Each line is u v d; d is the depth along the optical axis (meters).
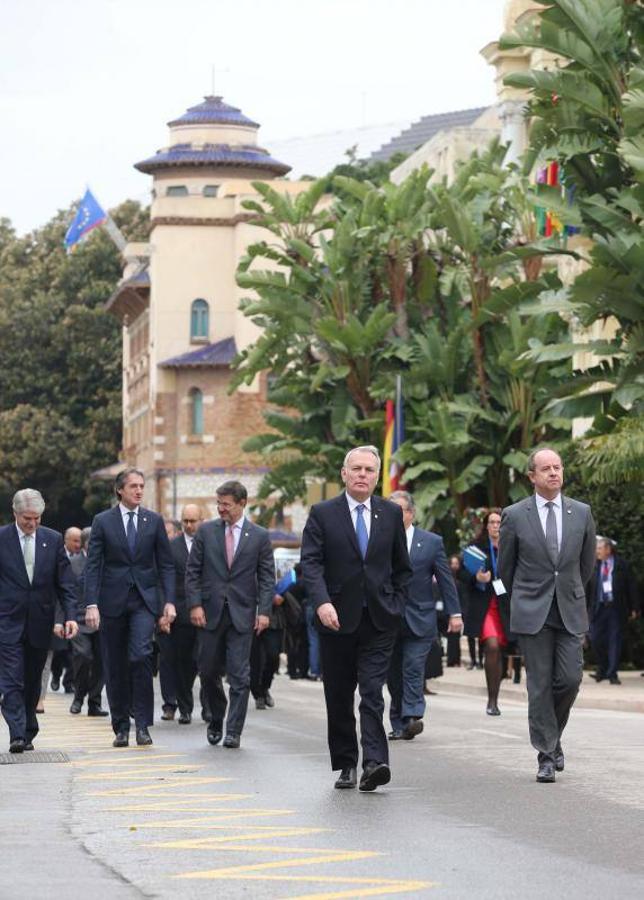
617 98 31.23
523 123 53.91
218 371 83.69
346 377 49.31
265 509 52.81
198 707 26.23
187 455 84.06
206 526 18.78
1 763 16.75
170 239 84.81
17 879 9.96
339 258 48.44
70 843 11.39
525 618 14.70
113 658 18.48
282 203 49.44
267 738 19.88
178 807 13.21
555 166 43.44
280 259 49.38
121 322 96.44
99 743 19.14
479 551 23.02
